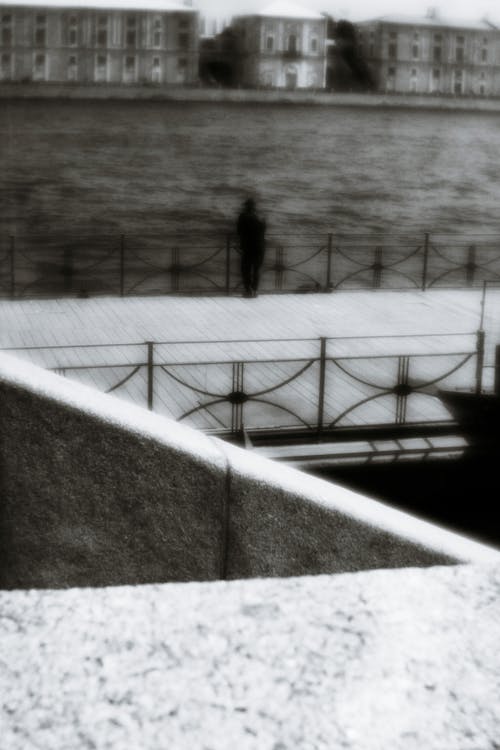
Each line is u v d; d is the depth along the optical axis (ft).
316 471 27.48
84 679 3.04
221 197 238.48
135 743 2.73
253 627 3.34
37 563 7.38
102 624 3.35
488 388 33.81
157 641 3.25
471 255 59.16
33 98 486.38
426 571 3.76
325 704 2.91
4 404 7.14
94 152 328.70
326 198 240.32
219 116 451.53
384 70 495.41
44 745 2.72
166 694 2.96
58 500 7.25
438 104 499.51
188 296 53.01
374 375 36.06
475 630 3.32
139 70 494.59
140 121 423.64
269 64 495.82
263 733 2.77
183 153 334.24
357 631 3.31
